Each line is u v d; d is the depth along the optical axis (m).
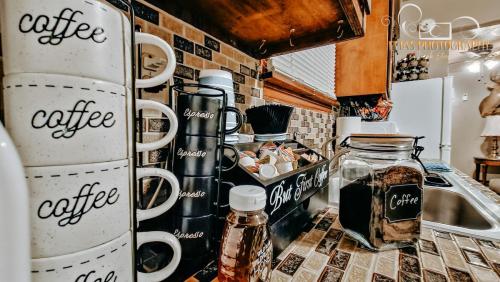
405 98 3.36
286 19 0.74
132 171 0.27
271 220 0.47
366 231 0.55
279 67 1.17
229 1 0.63
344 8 0.67
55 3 0.19
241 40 0.90
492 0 2.73
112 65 0.23
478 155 5.07
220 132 0.46
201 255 0.43
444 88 3.11
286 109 0.83
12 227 0.16
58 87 0.20
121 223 0.24
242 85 0.93
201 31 0.73
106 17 0.22
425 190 1.29
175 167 0.42
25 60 0.19
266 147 0.73
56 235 0.20
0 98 0.28
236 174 0.48
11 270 0.16
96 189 0.22
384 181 0.54
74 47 0.20
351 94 2.07
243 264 0.35
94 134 0.21
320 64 1.73
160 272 0.31
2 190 0.15
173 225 0.42
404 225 0.55
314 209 0.73
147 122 0.55
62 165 0.20
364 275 0.45
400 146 0.56
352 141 0.67
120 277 0.24
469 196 1.10
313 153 0.91
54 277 0.20
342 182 0.66
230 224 0.37
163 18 0.60
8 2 0.19
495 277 0.45
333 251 0.54
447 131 3.09
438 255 0.53
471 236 0.63
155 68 0.56
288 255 0.52
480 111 5.00
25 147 0.19
